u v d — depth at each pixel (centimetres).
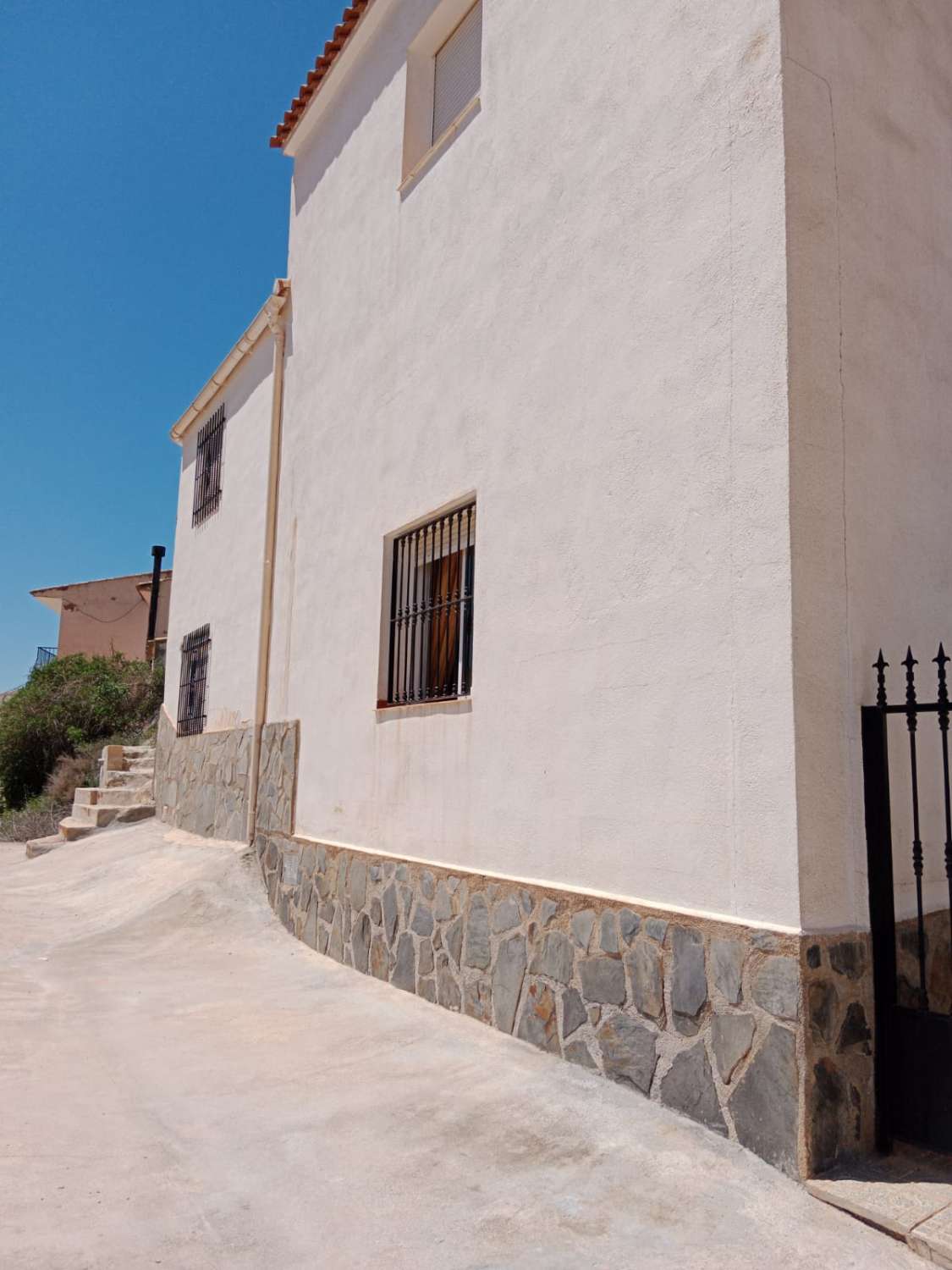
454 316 621
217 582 1168
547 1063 441
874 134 420
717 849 374
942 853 401
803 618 354
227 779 1032
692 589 399
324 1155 358
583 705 459
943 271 445
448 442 613
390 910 618
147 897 905
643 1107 383
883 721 359
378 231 757
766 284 378
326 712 772
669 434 421
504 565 536
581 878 451
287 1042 503
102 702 1906
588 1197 319
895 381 409
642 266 448
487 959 510
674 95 439
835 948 341
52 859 1232
